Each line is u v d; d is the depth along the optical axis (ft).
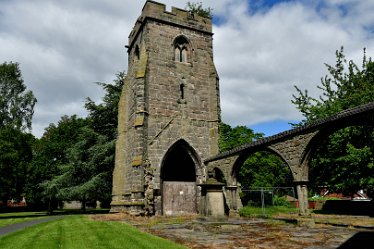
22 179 84.74
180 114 70.74
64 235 33.24
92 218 56.29
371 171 55.31
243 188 97.09
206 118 73.97
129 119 74.49
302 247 26.11
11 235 34.55
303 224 41.34
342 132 58.95
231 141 99.45
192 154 70.95
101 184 93.35
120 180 71.15
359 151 53.31
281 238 30.91
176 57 75.87
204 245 27.09
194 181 71.10
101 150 96.73
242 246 26.61
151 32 72.69
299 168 44.37
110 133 104.94
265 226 41.27
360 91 66.28
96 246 26.11
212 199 48.34
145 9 74.49
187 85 73.72
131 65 81.76
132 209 58.44
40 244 27.63
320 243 27.94
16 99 100.42
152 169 63.62
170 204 65.05
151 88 68.95
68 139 119.03
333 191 66.03
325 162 62.85
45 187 93.25
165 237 31.89
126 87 80.43
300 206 43.42
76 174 97.91
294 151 45.44
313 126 41.83
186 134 70.18
